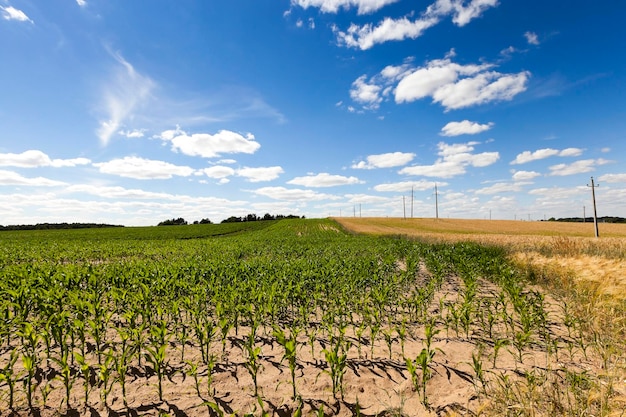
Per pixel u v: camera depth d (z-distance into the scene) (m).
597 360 5.64
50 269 12.15
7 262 21.53
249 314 7.80
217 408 3.80
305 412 4.37
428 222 87.75
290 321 8.38
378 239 40.97
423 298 8.43
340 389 4.75
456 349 6.40
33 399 4.64
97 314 6.73
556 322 7.82
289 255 23.92
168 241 43.19
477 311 7.77
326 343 6.90
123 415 4.33
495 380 5.06
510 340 6.66
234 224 93.75
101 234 63.28
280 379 5.30
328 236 51.81
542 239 28.02
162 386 5.08
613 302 7.69
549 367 5.21
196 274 11.94
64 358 4.43
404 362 5.85
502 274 12.17
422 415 4.31
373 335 6.02
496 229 67.31
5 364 5.73
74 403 4.58
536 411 4.11
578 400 4.20
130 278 10.78
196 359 6.07
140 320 8.30
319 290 10.33
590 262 12.01
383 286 10.28
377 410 4.45
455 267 15.48
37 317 7.85
